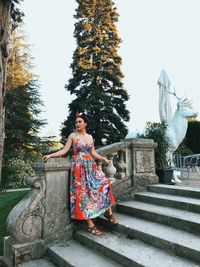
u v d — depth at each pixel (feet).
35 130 54.90
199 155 25.66
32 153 53.01
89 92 60.90
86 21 66.39
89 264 9.04
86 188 11.25
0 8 12.46
